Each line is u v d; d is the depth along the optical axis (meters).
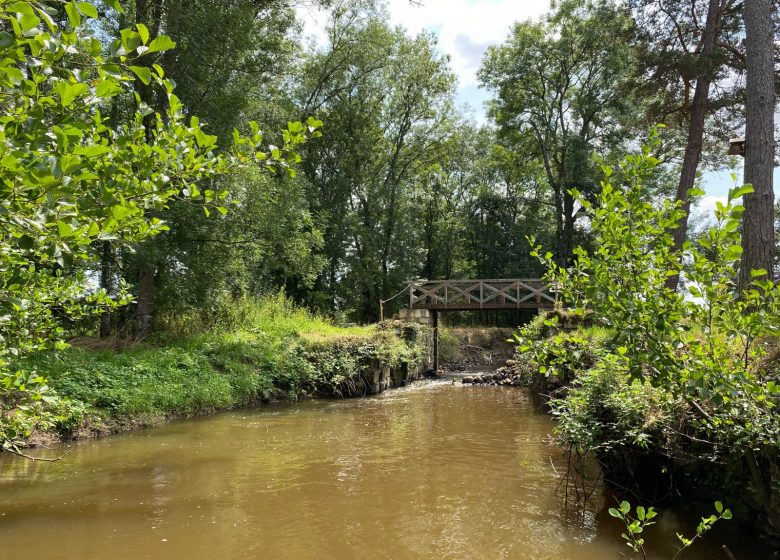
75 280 3.98
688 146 12.68
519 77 24.44
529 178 33.31
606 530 4.27
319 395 12.36
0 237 1.97
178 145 2.35
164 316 12.37
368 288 26.36
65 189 1.63
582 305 3.23
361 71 24.42
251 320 13.68
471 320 30.58
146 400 8.88
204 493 5.33
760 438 3.01
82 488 5.47
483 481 5.63
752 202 7.20
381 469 6.13
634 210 3.20
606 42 22.48
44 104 1.71
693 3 13.34
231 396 10.56
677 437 4.10
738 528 4.00
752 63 7.48
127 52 1.65
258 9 14.10
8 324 3.29
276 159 2.56
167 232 11.54
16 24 1.44
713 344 2.97
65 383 8.09
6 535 4.31
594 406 4.77
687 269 3.03
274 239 12.79
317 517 4.71
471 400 11.58
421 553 3.98
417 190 33.31
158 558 3.93
